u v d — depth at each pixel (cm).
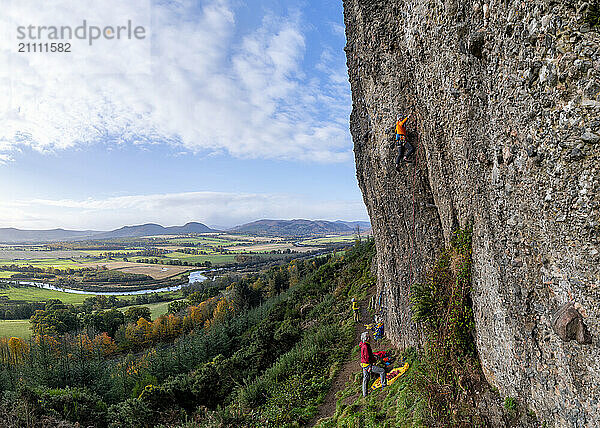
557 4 315
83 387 1642
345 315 1755
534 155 367
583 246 314
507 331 458
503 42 402
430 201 804
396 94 856
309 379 1154
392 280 1048
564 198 331
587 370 317
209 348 2145
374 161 993
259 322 2484
